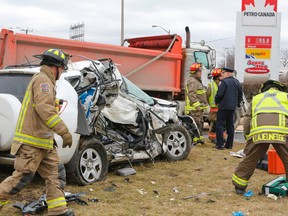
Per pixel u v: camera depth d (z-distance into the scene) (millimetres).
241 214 5152
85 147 6344
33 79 4410
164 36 13961
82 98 6574
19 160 4340
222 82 10188
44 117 4227
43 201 5098
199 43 14867
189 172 7699
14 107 5340
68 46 11039
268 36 14617
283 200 5898
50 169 4562
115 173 7371
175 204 5641
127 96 7676
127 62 12406
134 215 5113
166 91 13469
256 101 6160
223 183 6887
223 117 10266
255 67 14695
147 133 8000
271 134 5828
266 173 7660
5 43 10234
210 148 10422
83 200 5477
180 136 8758
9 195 4340
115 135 7559
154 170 7762
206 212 5277
